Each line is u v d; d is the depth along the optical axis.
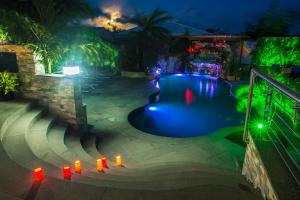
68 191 2.93
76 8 10.51
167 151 6.75
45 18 9.91
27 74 7.48
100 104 11.40
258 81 7.00
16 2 10.75
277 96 5.09
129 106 11.06
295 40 7.72
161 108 12.42
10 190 2.98
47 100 7.57
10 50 7.36
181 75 21.98
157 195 2.81
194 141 7.38
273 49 8.12
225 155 6.45
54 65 8.27
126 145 7.16
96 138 7.62
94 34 10.73
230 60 20.33
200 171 4.51
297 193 2.38
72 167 4.60
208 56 22.31
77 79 7.39
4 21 7.16
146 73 19.67
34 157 4.40
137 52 20.75
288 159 3.05
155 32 20.20
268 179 2.74
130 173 4.67
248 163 4.05
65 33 9.93
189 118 10.83
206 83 18.72
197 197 2.76
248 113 4.08
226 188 2.90
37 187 3.02
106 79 18.25
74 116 7.45
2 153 4.03
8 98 7.52
